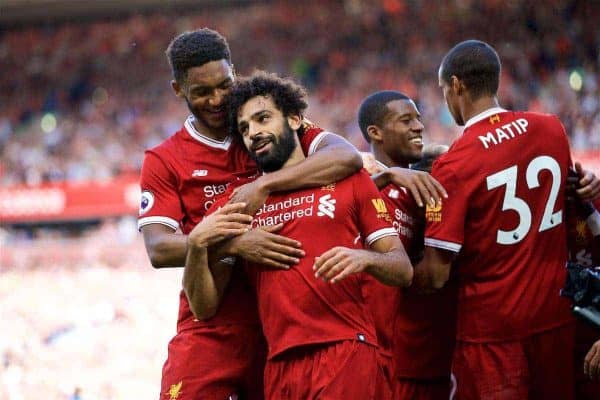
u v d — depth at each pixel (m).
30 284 27.03
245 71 41.03
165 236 6.25
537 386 6.57
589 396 6.93
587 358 6.38
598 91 33.34
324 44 40.81
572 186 6.83
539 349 6.51
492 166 6.53
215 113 6.34
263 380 6.55
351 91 37.59
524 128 6.64
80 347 20.62
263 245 5.83
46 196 35.19
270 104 5.98
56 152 37.75
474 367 6.59
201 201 6.45
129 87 41.94
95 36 45.38
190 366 6.44
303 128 6.32
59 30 46.06
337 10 42.12
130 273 27.41
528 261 6.54
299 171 5.92
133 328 21.98
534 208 6.57
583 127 31.27
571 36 36.78
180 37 6.38
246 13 44.06
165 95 41.06
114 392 17.66
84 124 39.84
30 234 35.50
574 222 7.01
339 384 5.67
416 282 6.61
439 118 33.72
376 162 7.11
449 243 6.49
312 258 5.84
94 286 26.09
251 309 6.48
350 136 34.75
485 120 6.69
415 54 38.59
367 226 5.94
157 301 24.08
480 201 6.54
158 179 6.46
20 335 21.70
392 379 6.67
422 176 6.51
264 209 5.99
